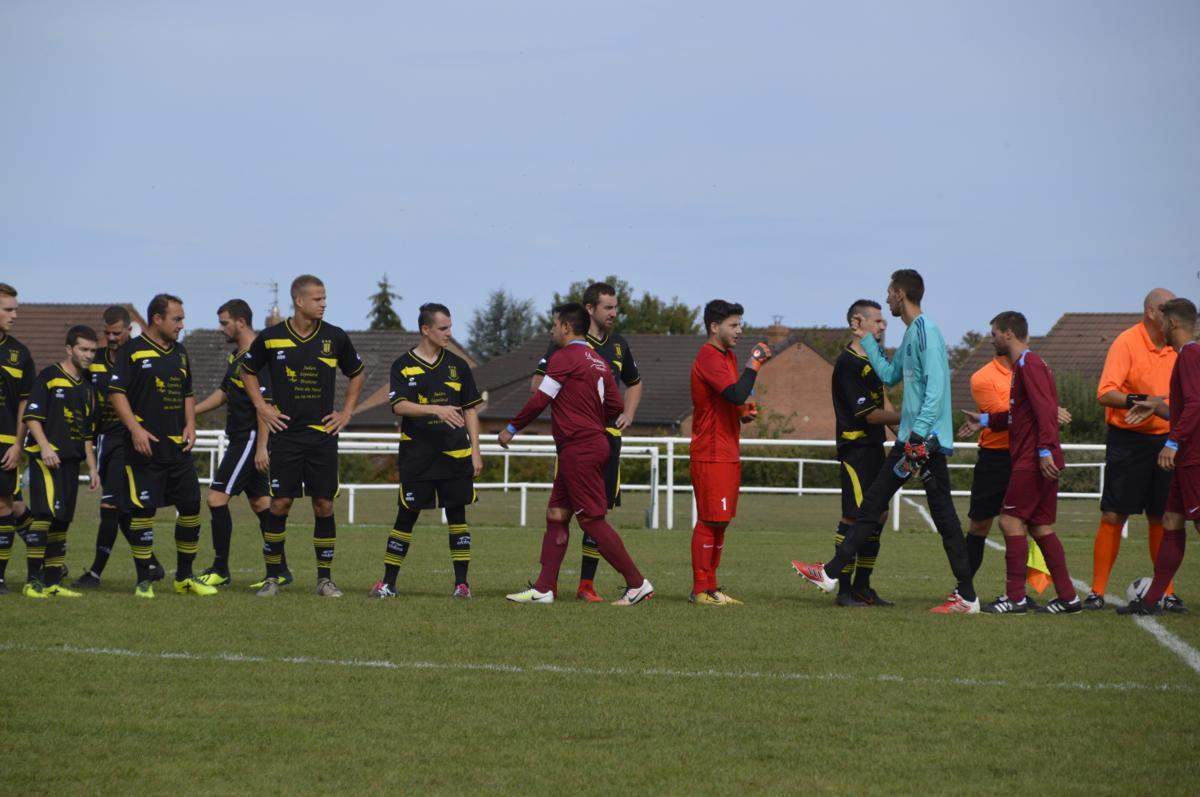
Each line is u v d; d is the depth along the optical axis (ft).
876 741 58.23
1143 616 97.76
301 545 159.43
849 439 104.53
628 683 70.28
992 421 105.60
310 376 105.09
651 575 130.82
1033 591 116.26
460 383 108.17
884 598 111.34
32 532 104.53
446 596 107.96
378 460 369.91
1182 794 50.21
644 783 51.44
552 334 106.11
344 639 83.35
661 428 610.65
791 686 69.87
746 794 50.14
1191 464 95.71
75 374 105.91
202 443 185.26
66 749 55.83
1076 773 53.26
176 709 63.10
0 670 72.13
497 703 65.21
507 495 321.52
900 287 100.27
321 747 56.54
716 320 104.12
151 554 106.22
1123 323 580.71
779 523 227.20
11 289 103.35
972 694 68.13
